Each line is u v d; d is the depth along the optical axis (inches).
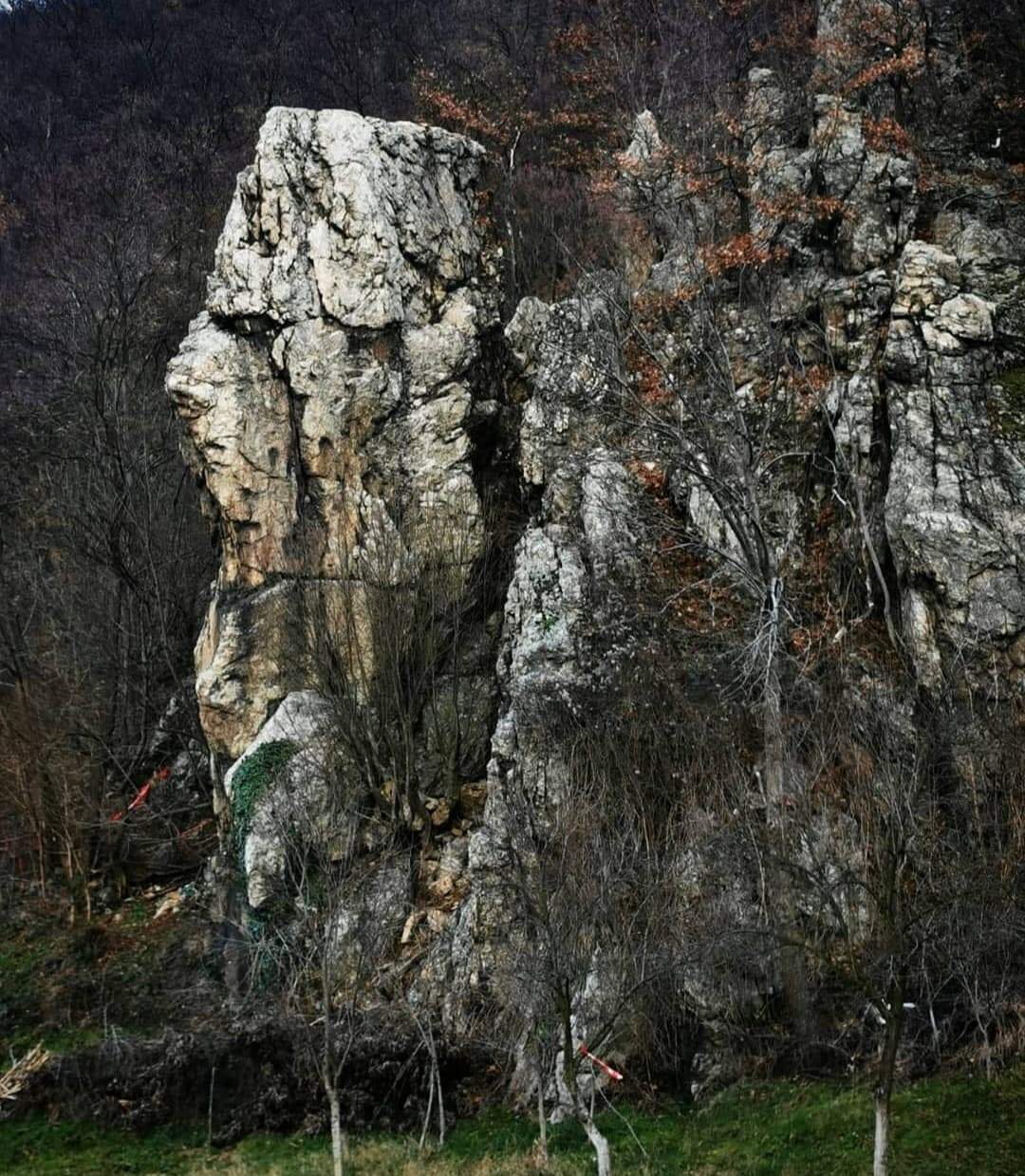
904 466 1080.2
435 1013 1042.7
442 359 1316.4
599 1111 946.7
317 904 1091.3
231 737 1270.9
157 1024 1157.1
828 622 1072.2
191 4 2418.8
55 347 1772.9
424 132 1398.9
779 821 876.0
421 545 1251.8
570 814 927.0
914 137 1381.6
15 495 1701.5
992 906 815.7
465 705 1246.9
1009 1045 850.1
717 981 940.0
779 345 1204.5
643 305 1264.8
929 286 1167.0
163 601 1529.3
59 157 2074.3
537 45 1902.1
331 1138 967.0
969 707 928.9
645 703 1039.6
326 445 1293.1
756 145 1434.5
